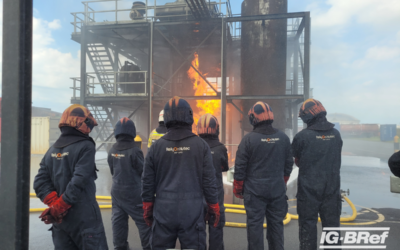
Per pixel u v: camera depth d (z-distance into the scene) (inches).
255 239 109.0
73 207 82.7
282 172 113.6
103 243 87.8
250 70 424.2
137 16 495.2
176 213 78.4
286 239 148.5
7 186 51.5
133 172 118.2
